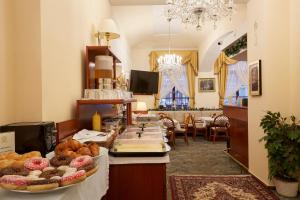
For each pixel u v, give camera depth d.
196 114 8.53
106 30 3.30
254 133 3.88
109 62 2.85
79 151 1.48
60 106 2.22
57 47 2.17
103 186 1.59
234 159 4.92
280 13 3.41
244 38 5.30
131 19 6.18
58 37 2.19
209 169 4.48
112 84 2.98
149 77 6.05
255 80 3.74
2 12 1.69
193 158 5.31
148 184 2.07
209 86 9.35
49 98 1.99
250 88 3.96
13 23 1.82
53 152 1.63
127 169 2.07
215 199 3.10
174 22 6.91
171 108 9.00
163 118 6.51
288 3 3.41
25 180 0.97
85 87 2.98
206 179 3.88
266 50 3.42
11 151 1.42
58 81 2.18
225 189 3.43
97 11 3.79
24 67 1.84
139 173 2.07
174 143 6.55
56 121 2.12
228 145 5.50
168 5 3.84
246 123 4.28
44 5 1.91
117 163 2.04
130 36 7.58
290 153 3.03
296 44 3.27
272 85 3.40
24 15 1.84
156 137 2.59
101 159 1.57
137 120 4.67
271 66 3.41
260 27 3.60
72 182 1.01
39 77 1.85
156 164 2.07
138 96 9.23
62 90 2.27
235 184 3.63
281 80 3.41
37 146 1.57
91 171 1.18
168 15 3.95
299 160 3.01
